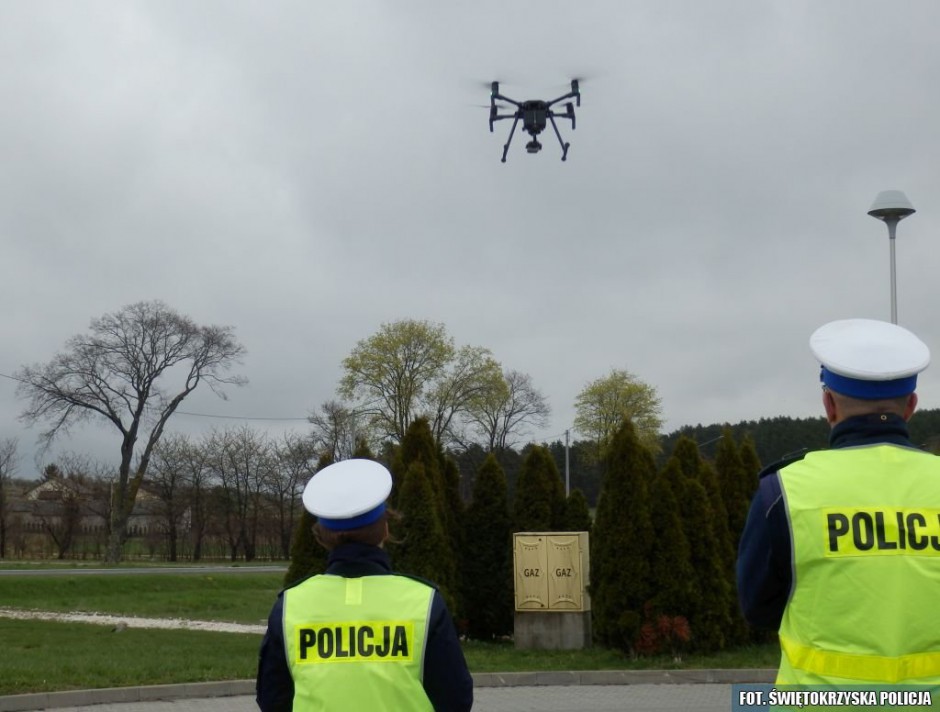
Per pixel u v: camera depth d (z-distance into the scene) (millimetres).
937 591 3338
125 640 21656
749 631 20188
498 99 23594
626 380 74375
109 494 72062
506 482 22672
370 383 63875
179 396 61062
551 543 19875
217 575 45594
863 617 3344
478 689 16109
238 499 74312
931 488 3463
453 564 20531
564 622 19703
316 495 4184
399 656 3916
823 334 3740
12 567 54531
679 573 18688
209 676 15531
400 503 20562
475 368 66000
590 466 75062
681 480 19766
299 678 3928
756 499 3631
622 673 16812
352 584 4051
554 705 14469
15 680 14586
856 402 3613
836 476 3504
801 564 3449
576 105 23453
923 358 3568
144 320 59844
